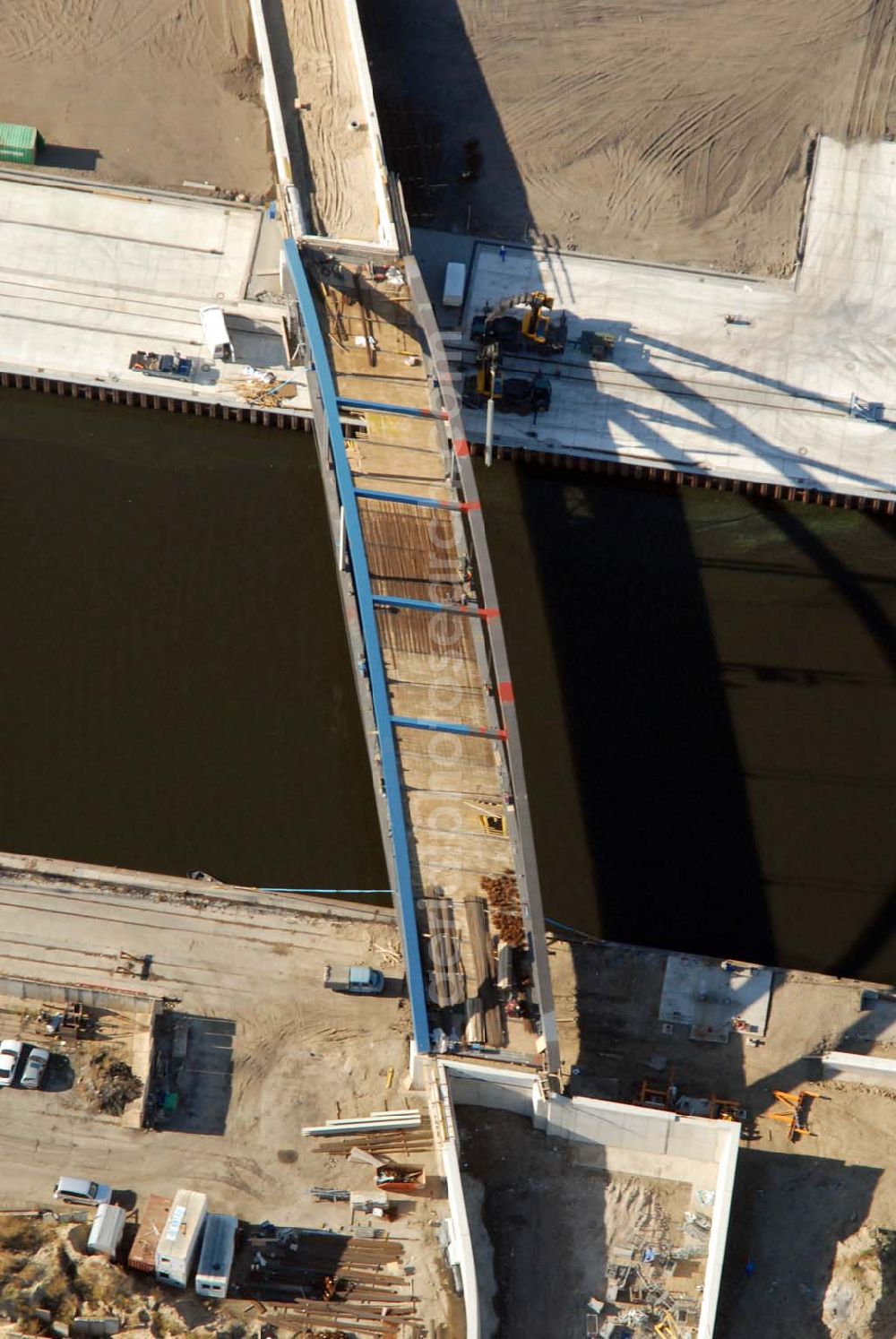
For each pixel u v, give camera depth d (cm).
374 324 8306
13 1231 6856
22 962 7444
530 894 7025
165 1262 6712
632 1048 7488
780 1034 7544
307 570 8506
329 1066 7338
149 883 7669
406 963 7050
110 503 8600
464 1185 7038
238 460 8769
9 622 8219
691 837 8019
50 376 8694
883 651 8506
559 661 8362
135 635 8256
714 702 8312
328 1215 7025
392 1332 6756
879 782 8188
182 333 8862
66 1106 7150
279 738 8094
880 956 7825
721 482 8812
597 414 8862
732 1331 6894
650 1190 7106
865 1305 6838
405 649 7569
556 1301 6869
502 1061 6994
